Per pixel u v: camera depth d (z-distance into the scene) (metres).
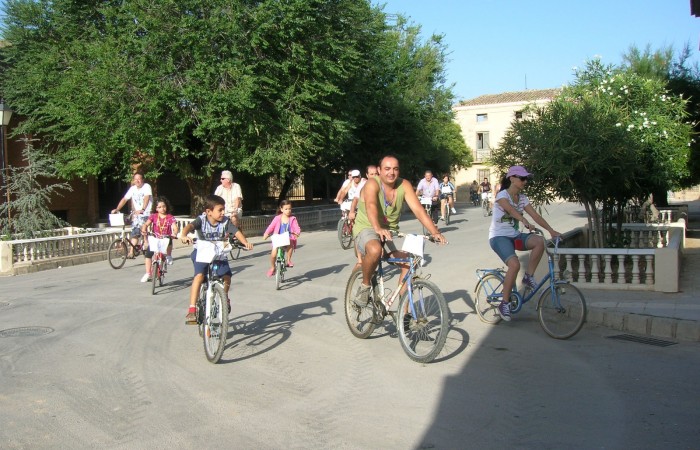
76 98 18.98
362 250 6.56
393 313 6.75
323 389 5.46
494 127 62.12
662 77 19.59
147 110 19.05
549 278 7.45
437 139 39.31
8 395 5.30
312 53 20.41
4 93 22.70
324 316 8.33
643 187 12.47
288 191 35.16
